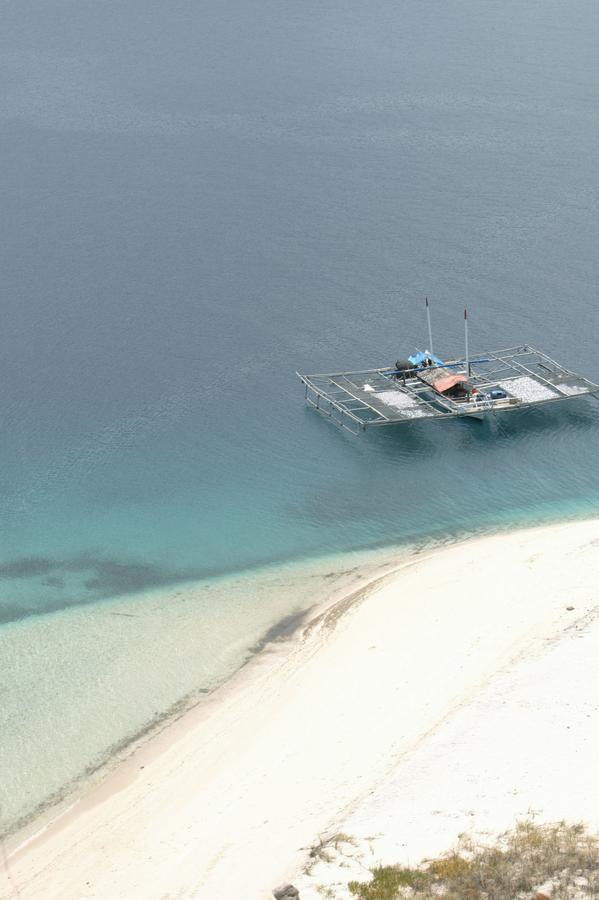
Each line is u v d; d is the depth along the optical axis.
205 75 197.50
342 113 172.75
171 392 94.38
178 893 40.09
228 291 114.00
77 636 61.72
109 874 42.72
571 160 148.00
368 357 99.69
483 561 66.25
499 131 160.88
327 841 40.94
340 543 71.62
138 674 57.78
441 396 89.75
